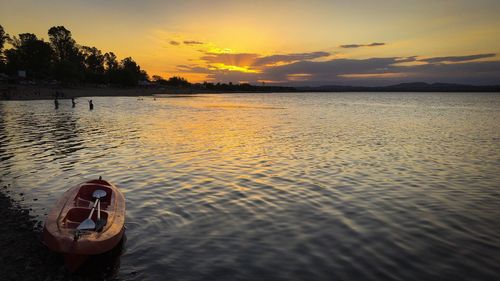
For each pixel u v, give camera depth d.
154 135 28.72
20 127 32.88
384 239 9.37
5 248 8.50
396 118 51.12
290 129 34.56
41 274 7.48
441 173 16.73
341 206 11.90
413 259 8.29
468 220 10.77
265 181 14.82
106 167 16.95
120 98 106.31
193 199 12.38
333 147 23.75
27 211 10.91
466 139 28.89
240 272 7.68
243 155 20.42
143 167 17.03
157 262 8.08
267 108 77.19
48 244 7.70
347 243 9.10
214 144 24.38
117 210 9.65
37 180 14.52
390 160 19.66
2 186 13.58
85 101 84.75
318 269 7.82
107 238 7.99
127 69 163.75
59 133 29.16
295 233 9.70
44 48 133.75
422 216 11.07
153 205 11.73
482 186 14.56
